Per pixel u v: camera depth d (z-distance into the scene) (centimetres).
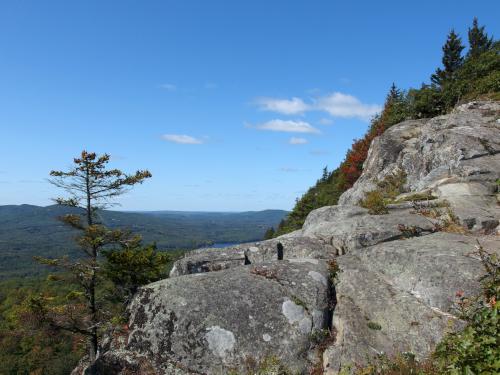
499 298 553
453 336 532
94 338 2081
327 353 671
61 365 5644
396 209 1227
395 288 756
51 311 2078
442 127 1758
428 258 753
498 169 1297
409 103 2853
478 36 4438
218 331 683
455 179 1315
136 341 707
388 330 681
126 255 1986
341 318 727
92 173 2170
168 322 702
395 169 1973
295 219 4353
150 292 762
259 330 688
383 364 620
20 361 5638
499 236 913
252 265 839
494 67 2409
